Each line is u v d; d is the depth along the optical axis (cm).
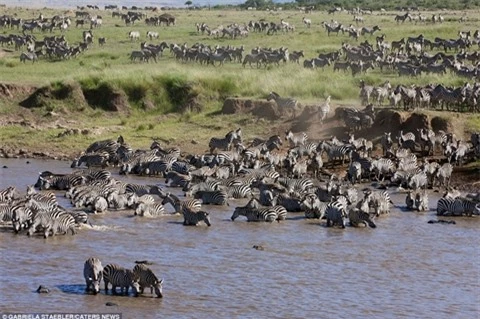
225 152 12644
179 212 9975
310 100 15062
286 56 18325
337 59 18538
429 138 12631
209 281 7412
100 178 11331
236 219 9788
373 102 14600
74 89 15800
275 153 13050
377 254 8400
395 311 6819
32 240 8581
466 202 10106
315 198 9931
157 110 15625
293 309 6794
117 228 9188
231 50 18700
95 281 7006
